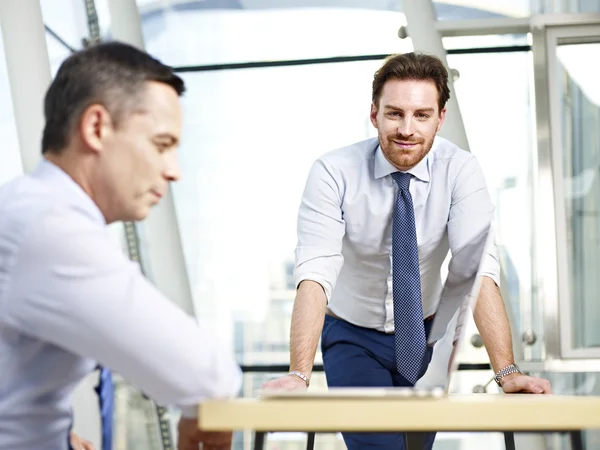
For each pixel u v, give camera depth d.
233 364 1.25
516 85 4.93
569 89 4.92
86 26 4.49
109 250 1.19
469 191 2.49
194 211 5.06
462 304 1.50
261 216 5.05
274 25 5.00
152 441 4.68
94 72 1.24
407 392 1.18
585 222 4.91
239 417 1.09
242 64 5.02
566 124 4.92
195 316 5.05
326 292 2.30
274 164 5.03
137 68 1.25
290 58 5.00
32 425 1.25
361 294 2.56
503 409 1.10
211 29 5.02
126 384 4.61
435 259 2.59
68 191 1.24
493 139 4.92
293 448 4.85
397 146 2.35
